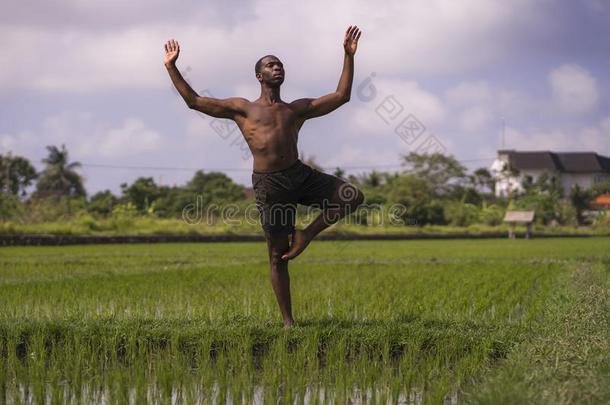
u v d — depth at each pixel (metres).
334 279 15.48
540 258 24.61
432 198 61.09
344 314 9.13
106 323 8.19
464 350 7.55
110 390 6.57
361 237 46.56
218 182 56.75
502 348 7.44
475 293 12.34
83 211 44.56
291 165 7.52
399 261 22.73
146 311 9.77
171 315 9.14
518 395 5.30
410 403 6.32
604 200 75.25
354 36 7.64
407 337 7.70
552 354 6.56
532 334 7.79
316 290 12.70
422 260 23.30
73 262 20.97
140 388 6.48
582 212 73.69
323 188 7.66
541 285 13.97
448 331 7.83
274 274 7.94
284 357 7.09
